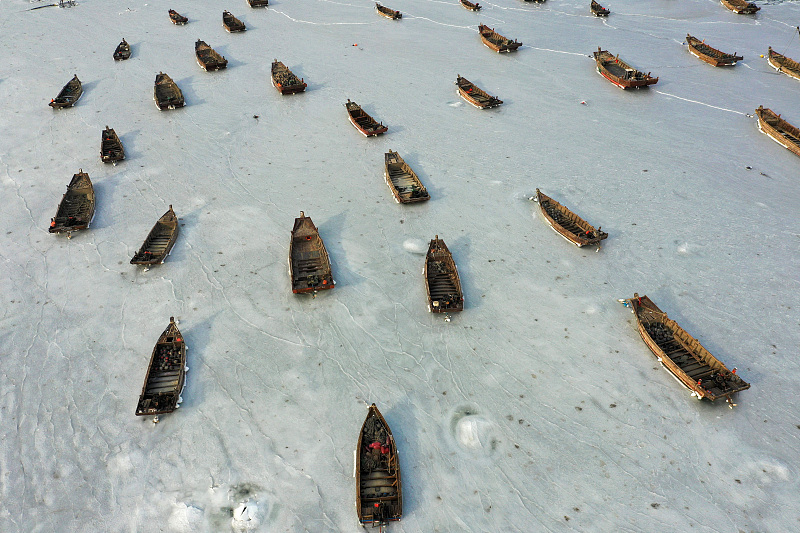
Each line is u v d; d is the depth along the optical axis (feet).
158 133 166.30
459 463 78.95
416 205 133.59
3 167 149.28
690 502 73.92
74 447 81.76
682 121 168.66
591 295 107.24
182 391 89.35
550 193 137.18
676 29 242.37
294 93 190.19
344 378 91.66
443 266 112.16
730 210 129.08
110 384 90.94
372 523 71.82
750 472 77.05
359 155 154.61
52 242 122.72
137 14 274.98
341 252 118.42
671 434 82.17
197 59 213.25
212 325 101.55
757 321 100.37
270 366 93.86
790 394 87.30
